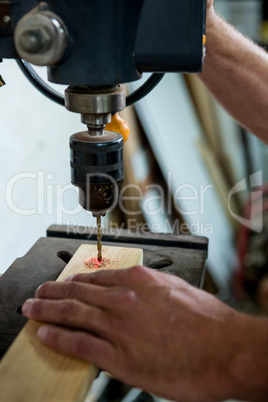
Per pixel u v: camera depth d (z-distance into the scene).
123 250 1.07
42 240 1.18
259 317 0.76
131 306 0.75
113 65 0.69
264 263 2.12
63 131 2.02
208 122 2.32
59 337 0.75
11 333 0.86
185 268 1.06
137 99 0.92
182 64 0.70
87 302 0.78
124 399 1.41
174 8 0.68
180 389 0.70
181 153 2.29
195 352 0.71
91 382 0.76
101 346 0.73
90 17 0.66
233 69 1.20
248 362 0.69
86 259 1.03
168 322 0.73
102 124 0.77
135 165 2.04
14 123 1.68
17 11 0.72
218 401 0.71
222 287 2.38
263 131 1.29
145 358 0.71
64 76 0.69
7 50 0.75
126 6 0.67
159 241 1.19
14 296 0.96
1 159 1.61
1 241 1.66
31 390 0.69
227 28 1.18
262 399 0.70
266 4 2.26
